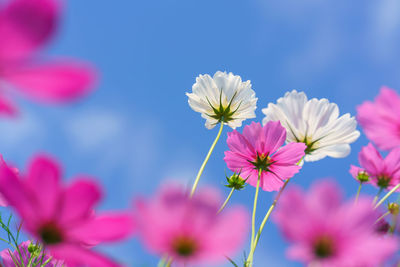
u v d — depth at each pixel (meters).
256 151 1.09
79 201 0.35
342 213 0.41
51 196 0.35
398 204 0.74
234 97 1.35
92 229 0.35
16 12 0.24
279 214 0.40
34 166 0.35
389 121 0.58
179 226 0.34
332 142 1.15
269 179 1.11
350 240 0.40
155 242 0.33
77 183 0.35
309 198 0.41
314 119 1.16
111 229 0.35
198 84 1.34
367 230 0.41
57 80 0.23
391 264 0.45
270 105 1.17
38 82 0.24
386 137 0.58
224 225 0.35
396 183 0.89
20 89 0.24
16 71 0.24
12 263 0.88
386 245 0.40
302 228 0.40
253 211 0.83
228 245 0.34
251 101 1.35
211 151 0.90
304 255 0.39
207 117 1.35
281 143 1.09
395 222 0.59
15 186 0.34
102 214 0.35
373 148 0.90
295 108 1.17
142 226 0.32
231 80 1.36
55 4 0.24
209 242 0.34
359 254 0.39
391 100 0.59
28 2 0.24
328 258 0.39
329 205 0.41
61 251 0.35
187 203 0.34
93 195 0.35
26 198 0.35
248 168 1.12
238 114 1.35
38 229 0.35
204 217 0.34
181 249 0.34
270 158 1.09
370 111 0.59
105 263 0.34
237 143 1.10
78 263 0.35
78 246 0.35
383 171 0.90
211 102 1.34
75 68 0.23
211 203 0.35
